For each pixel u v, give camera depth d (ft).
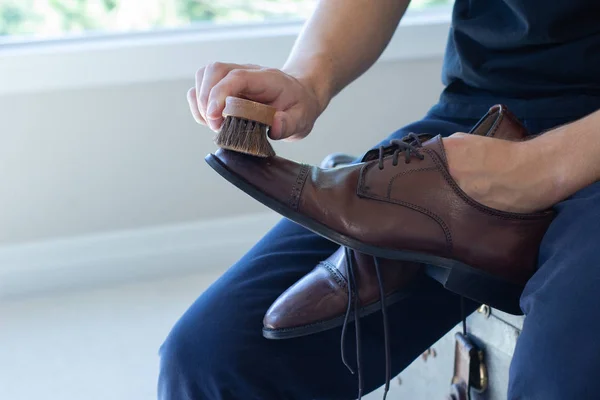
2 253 5.71
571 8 2.52
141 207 5.90
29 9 5.76
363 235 2.18
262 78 2.33
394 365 2.68
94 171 5.74
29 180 5.65
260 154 2.14
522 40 2.65
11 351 4.94
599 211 1.91
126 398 4.38
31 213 5.73
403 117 6.18
